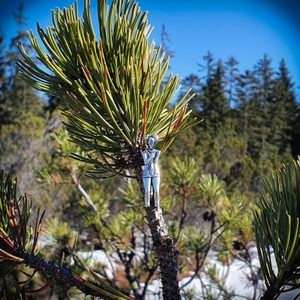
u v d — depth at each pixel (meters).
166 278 0.20
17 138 2.46
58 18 0.22
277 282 0.18
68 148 0.56
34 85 0.22
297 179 0.19
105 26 0.21
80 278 0.20
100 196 0.69
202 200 0.53
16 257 0.20
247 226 0.51
